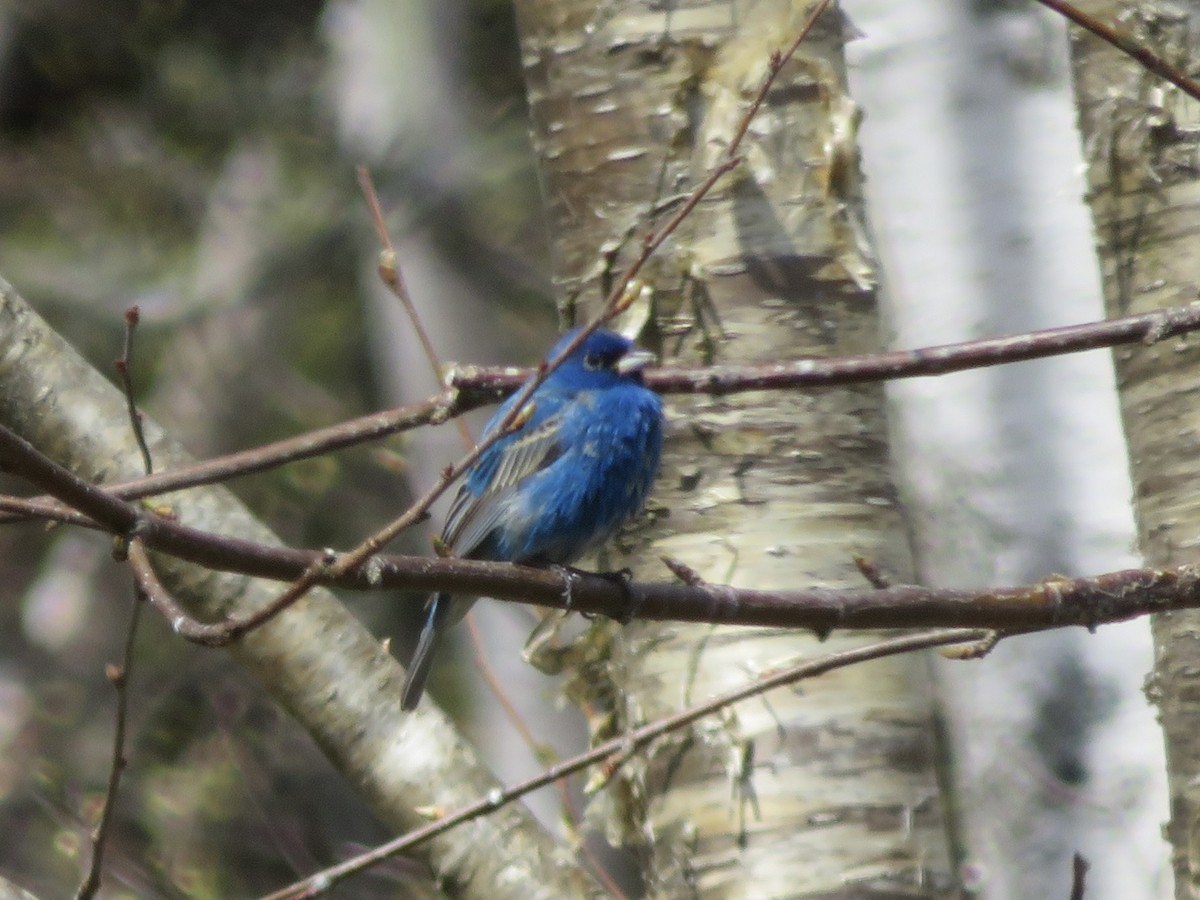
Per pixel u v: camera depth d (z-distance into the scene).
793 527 10.10
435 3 25.31
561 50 10.75
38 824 19.64
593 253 10.53
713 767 10.07
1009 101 14.55
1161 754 13.12
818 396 10.25
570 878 9.74
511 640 21.91
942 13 14.76
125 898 17.36
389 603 23.80
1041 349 8.38
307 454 8.71
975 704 13.55
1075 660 13.41
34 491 21.14
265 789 19.42
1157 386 9.89
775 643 10.12
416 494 21.28
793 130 10.34
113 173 26.41
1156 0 10.13
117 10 26.22
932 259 14.50
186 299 25.14
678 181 10.38
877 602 8.24
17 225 25.81
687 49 10.40
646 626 10.40
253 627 6.71
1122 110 10.18
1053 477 13.79
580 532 10.31
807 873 9.85
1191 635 9.65
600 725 10.84
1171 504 9.77
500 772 21.34
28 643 23.12
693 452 10.27
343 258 25.44
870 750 10.02
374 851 8.55
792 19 10.38
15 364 9.83
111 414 9.88
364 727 9.85
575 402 10.22
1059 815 13.17
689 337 10.28
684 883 10.08
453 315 24.17
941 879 9.98
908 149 14.69
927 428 14.10
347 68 25.67
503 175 24.94
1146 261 10.05
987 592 8.25
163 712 20.92
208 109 26.56
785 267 10.24
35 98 26.28
